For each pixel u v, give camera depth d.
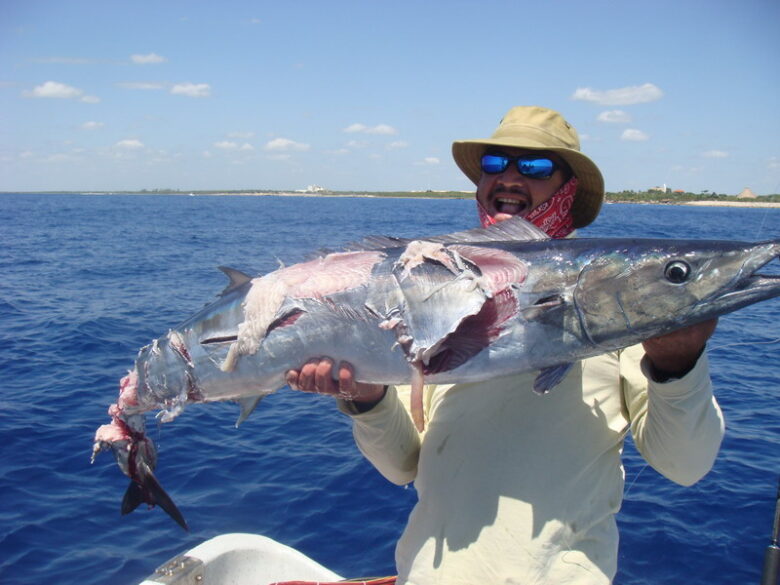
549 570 1.17
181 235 17.33
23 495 2.69
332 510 2.59
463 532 1.22
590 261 1.19
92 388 3.95
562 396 1.23
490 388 1.28
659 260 1.14
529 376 1.26
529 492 1.20
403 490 2.71
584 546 1.20
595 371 1.26
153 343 1.50
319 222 24.22
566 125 1.43
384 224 22.50
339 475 2.84
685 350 1.10
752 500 2.62
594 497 1.22
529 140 1.38
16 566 2.25
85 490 2.74
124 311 6.26
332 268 1.33
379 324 1.26
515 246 1.26
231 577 1.72
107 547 2.37
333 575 1.73
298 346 1.32
